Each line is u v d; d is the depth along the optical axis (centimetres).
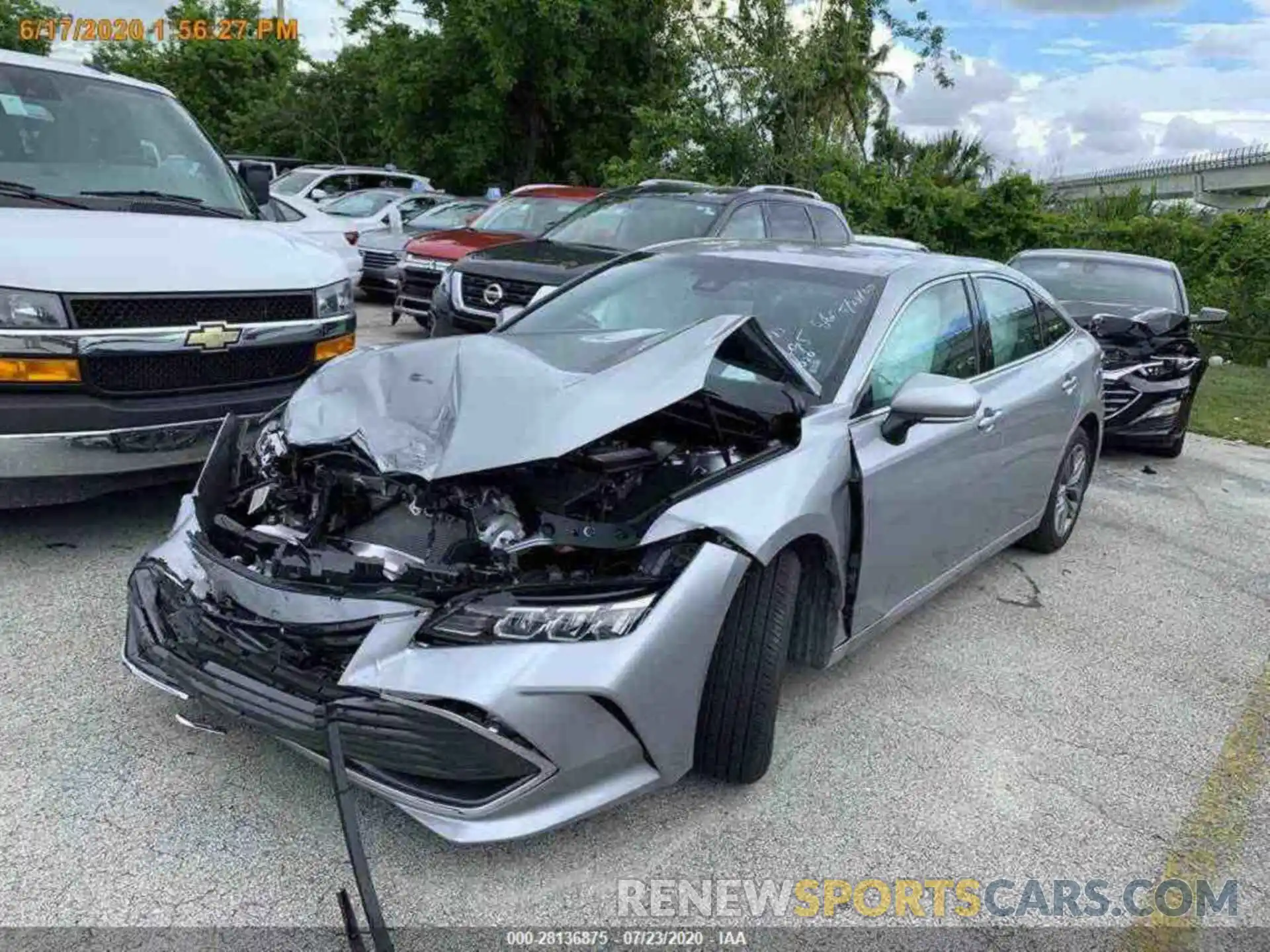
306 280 489
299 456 303
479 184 2384
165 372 436
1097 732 376
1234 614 511
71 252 419
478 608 254
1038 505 528
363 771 255
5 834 268
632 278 431
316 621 265
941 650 437
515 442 274
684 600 269
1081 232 1919
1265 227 1814
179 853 268
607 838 289
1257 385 1377
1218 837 317
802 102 2020
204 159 590
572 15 2098
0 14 2631
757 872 281
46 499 418
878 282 400
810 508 303
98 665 355
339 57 2806
